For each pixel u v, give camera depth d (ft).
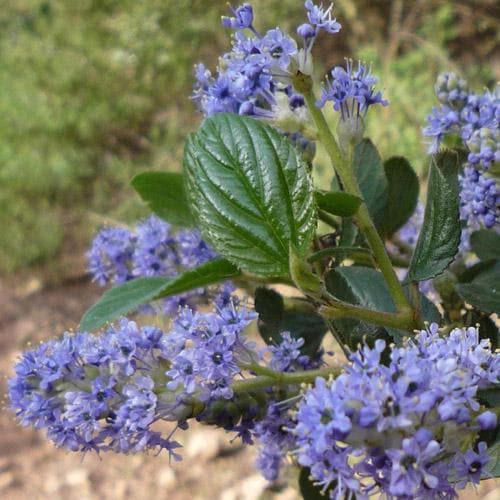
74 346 0.91
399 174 1.12
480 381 0.83
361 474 0.75
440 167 0.94
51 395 0.90
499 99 1.01
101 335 0.92
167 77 5.36
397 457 0.72
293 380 0.90
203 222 0.87
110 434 0.89
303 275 0.83
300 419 0.73
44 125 5.13
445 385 0.74
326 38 4.75
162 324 1.10
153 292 0.89
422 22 4.70
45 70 5.41
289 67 0.90
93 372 0.90
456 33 4.72
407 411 0.72
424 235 0.90
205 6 5.45
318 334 1.05
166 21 5.45
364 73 0.94
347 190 0.92
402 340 0.89
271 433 0.95
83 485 3.41
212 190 0.86
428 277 0.89
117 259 1.19
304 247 0.86
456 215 0.88
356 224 0.91
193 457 3.46
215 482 3.33
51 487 3.41
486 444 0.80
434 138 1.04
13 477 3.48
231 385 0.89
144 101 5.28
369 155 1.06
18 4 5.89
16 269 4.80
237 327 0.87
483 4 4.69
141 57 5.37
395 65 4.27
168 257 1.12
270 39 0.90
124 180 4.97
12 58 5.52
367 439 0.74
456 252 0.89
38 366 0.91
